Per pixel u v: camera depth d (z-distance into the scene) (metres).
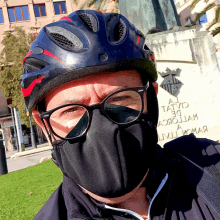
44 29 0.83
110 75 0.74
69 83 0.73
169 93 4.15
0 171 5.59
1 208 2.68
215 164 0.87
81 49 0.72
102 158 0.71
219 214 0.74
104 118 0.71
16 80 12.93
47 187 3.26
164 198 0.81
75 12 0.84
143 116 0.79
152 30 4.42
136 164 0.75
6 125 19.50
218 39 16.41
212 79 4.21
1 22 19.94
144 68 0.81
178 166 0.90
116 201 0.75
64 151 0.76
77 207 0.77
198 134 4.15
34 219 0.85
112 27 0.82
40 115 0.76
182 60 4.15
